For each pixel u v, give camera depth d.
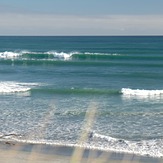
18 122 17.28
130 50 80.31
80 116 18.78
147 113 19.75
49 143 13.10
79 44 113.50
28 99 24.72
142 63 52.56
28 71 44.19
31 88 29.16
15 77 38.09
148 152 12.55
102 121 17.64
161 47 92.19
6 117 18.52
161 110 20.78
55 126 16.20
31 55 60.59
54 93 27.83
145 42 127.44
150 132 15.49
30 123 16.97
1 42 128.62
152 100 25.09
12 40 149.62
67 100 24.50
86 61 54.09
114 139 13.91
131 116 18.94
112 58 60.72
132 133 15.35
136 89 29.33
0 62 53.75
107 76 39.47
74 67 49.34
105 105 22.64
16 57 60.41
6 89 28.69
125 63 52.38
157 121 17.73
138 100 25.08
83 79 36.94
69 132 15.21
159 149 12.91
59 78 37.53
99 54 60.78
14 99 24.72
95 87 31.25
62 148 12.26
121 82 35.00
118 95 27.42
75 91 28.64
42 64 52.75
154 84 33.72
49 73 42.12
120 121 17.72
